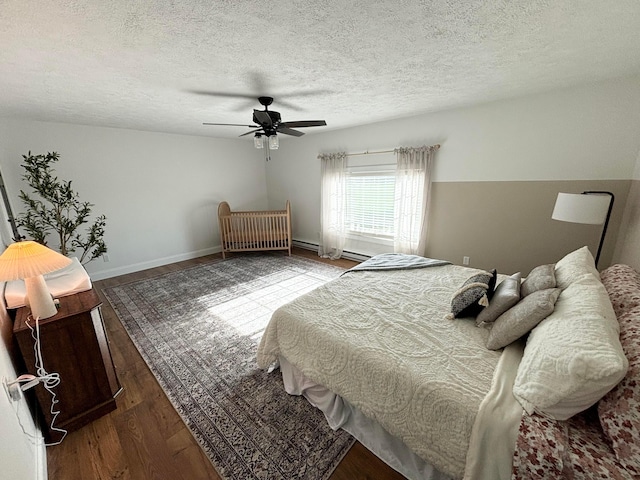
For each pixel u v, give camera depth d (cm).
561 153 288
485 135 332
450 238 384
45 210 346
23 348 148
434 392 118
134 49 174
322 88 259
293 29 155
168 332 277
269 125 277
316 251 576
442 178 377
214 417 175
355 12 140
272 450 153
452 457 111
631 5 135
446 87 265
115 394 194
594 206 218
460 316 176
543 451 92
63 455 152
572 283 151
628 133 252
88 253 416
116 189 432
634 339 103
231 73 217
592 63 213
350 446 155
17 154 347
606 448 91
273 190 632
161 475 141
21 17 133
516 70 225
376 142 436
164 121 383
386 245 466
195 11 135
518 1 132
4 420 110
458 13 142
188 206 522
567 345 101
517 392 109
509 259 339
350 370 149
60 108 301
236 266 484
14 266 138
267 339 196
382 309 191
